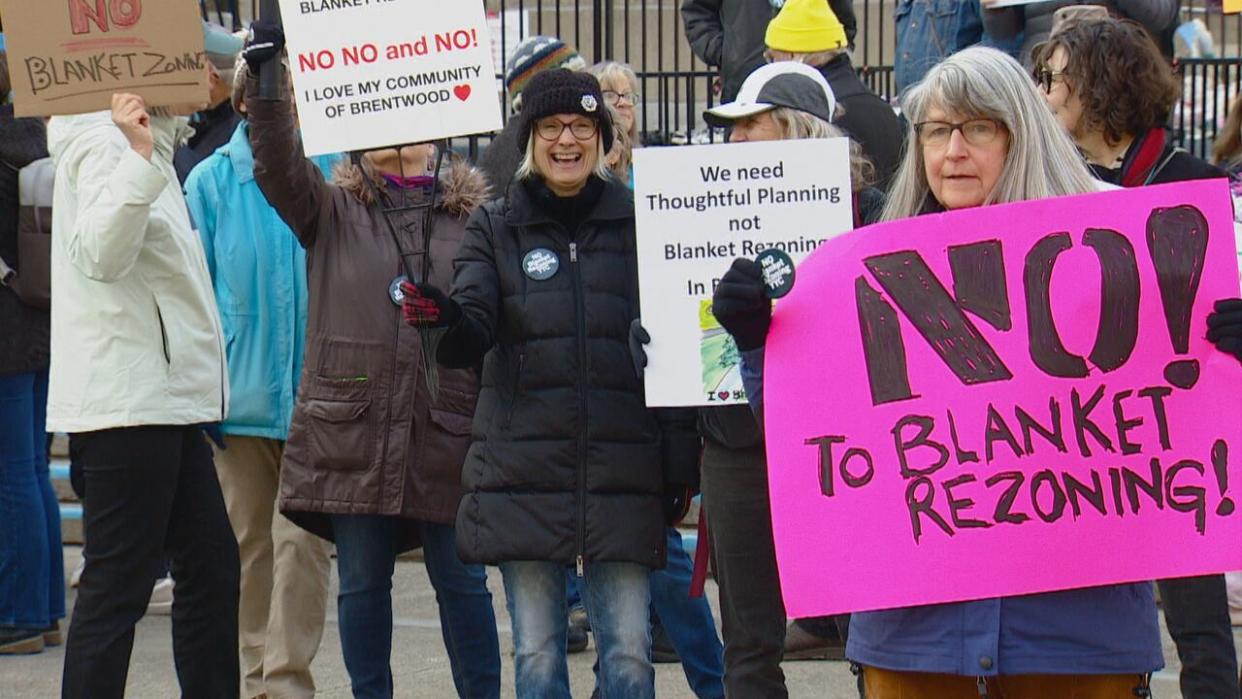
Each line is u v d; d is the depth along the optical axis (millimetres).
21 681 6301
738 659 4688
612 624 4621
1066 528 3240
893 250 3348
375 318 5234
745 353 3551
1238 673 3607
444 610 5371
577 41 8773
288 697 5676
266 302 5922
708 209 4379
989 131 3346
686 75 9133
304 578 5688
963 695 3271
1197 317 3262
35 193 6387
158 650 6758
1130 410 3260
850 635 3410
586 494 4562
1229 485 3227
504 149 6641
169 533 5094
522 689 4609
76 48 4727
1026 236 3303
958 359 3307
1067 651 3176
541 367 4598
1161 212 3281
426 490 5195
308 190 5211
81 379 4859
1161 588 3488
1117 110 4621
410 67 4656
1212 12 11531
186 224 5012
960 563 3248
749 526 4605
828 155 4355
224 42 6758
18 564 6629
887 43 11281
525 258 4641
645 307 4406
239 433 5887
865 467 3324
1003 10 7547
